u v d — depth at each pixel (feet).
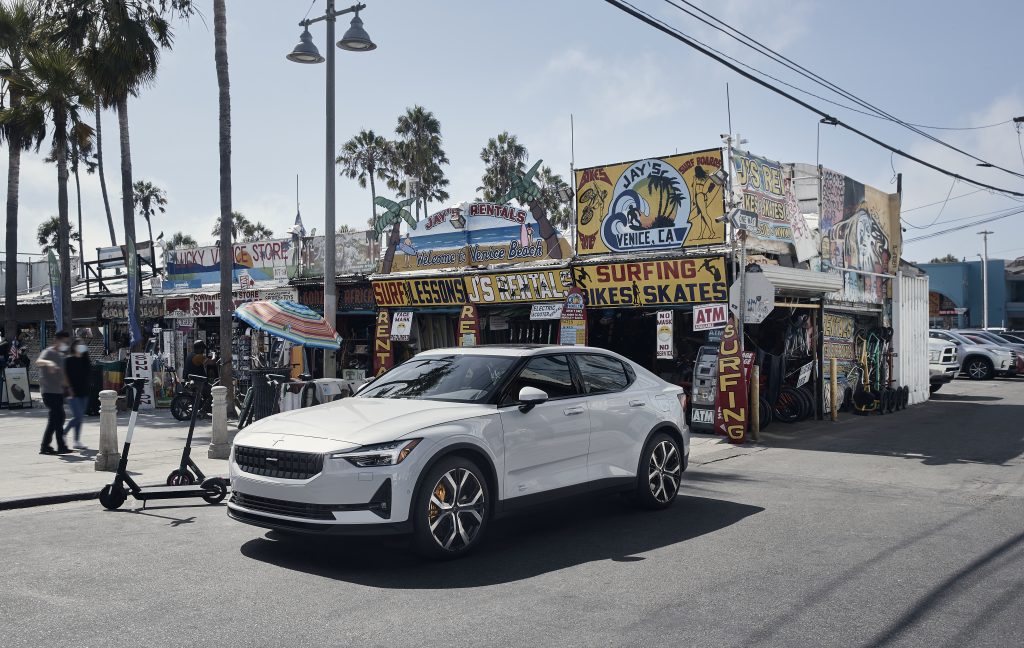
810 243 51.67
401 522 18.60
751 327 50.90
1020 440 43.47
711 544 21.50
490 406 21.20
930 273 179.63
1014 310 176.45
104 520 24.56
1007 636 14.62
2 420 55.67
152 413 60.54
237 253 69.51
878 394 56.18
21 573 18.58
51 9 73.92
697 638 14.39
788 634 14.64
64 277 75.61
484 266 53.98
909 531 22.99
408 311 57.72
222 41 59.26
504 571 18.84
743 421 42.57
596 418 23.61
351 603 16.38
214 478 27.17
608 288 47.96
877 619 15.48
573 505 27.02
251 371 40.19
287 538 22.12
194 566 19.20
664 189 46.60
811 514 25.44
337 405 22.22
